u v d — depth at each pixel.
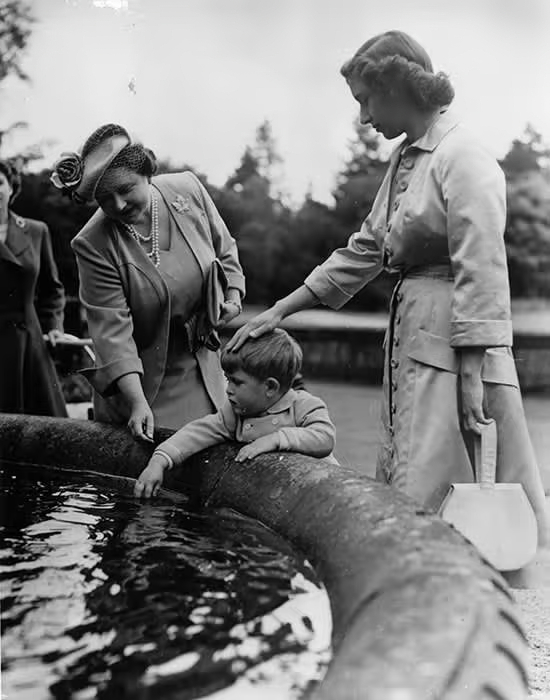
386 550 1.47
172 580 1.62
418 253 2.82
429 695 0.99
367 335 12.52
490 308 2.65
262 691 1.14
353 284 3.10
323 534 1.72
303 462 2.10
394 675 1.03
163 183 3.17
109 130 2.80
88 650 1.29
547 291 13.58
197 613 1.44
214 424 2.51
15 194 5.24
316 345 12.50
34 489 2.54
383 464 3.01
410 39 2.80
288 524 1.91
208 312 3.09
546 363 11.01
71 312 7.21
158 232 3.07
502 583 1.32
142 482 2.43
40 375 5.16
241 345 2.52
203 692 1.15
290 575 1.64
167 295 3.01
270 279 15.86
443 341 2.79
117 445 2.78
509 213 13.52
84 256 2.97
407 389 2.84
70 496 2.45
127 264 2.97
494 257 2.65
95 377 2.93
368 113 2.87
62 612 1.46
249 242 15.75
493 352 2.85
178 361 3.17
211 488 2.36
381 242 2.98
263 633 1.35
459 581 1.28
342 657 1.12
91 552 1.83
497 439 2.87
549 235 13.52
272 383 2.45
